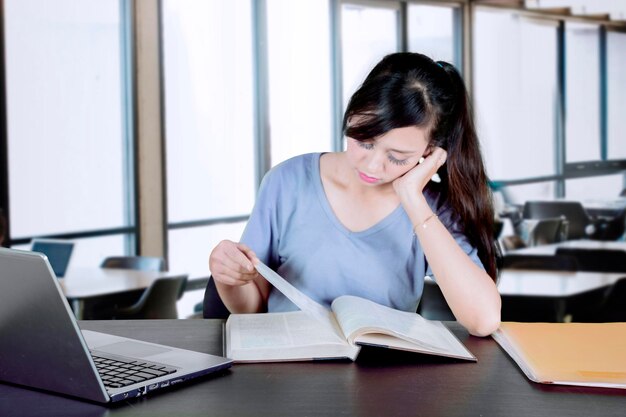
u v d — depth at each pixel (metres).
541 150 9.66
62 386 1.12
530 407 1.09
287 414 1.06
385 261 1.73
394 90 1.45
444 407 1.09
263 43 6.72
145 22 5.87
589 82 9.97
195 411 1.07
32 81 5.21
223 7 6.51
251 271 1.49
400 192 1.58
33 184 5.25
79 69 5.52
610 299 4.17
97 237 5.65
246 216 6.77
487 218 1.72
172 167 6.24
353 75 7.54
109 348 1.35
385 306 1.64
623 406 1.09
